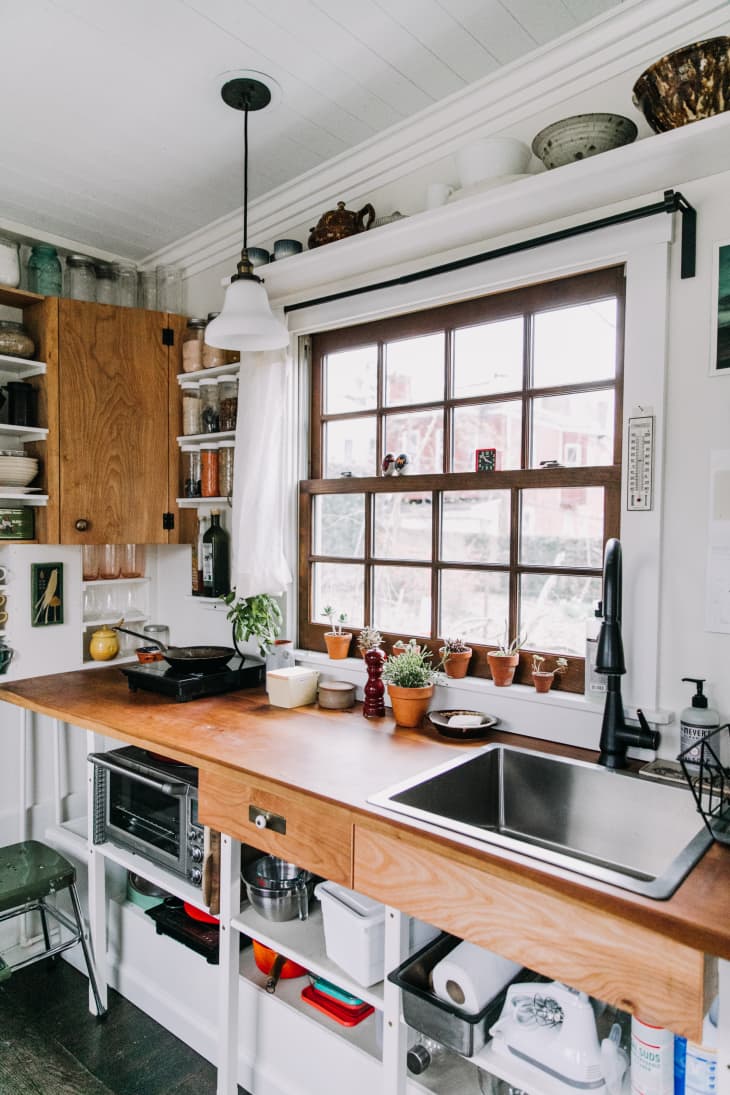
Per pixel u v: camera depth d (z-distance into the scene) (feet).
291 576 7.95
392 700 6.34
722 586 4.99
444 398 6.85
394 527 7.32
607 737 5.14
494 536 6.57
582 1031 3.85
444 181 6.68
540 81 5.90
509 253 5.87
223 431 8.57
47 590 8.63
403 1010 4.33
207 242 8.97
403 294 6.80
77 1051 6.51
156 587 10.00
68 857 8.04
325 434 7.97
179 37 5.45
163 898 7.08
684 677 5.12
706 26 5.10
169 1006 6.77
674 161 4.87
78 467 8.25
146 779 6.27
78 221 8.72
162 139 6.91
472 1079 4.66
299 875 6.04
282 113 6.47
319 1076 5.39
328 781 4.90
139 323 8.72
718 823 4.17
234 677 7.66
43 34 5.41
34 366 8.13
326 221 6.89
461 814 5.24
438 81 6.06
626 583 5.38
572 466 6.02
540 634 6.30
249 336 6.39
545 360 6.19
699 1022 3.14
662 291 5.16
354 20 5.26
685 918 3.20
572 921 3.51
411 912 4.17
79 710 6.84
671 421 5.19
